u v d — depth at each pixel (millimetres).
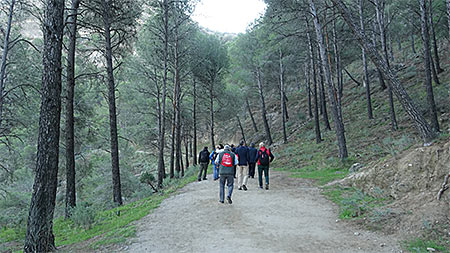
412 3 19078
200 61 20891
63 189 22328
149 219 6879
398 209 5289
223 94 25109
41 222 5277
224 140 40094
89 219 7520
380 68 7117
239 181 10047
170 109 24891
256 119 39000
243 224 5848
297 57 24594
